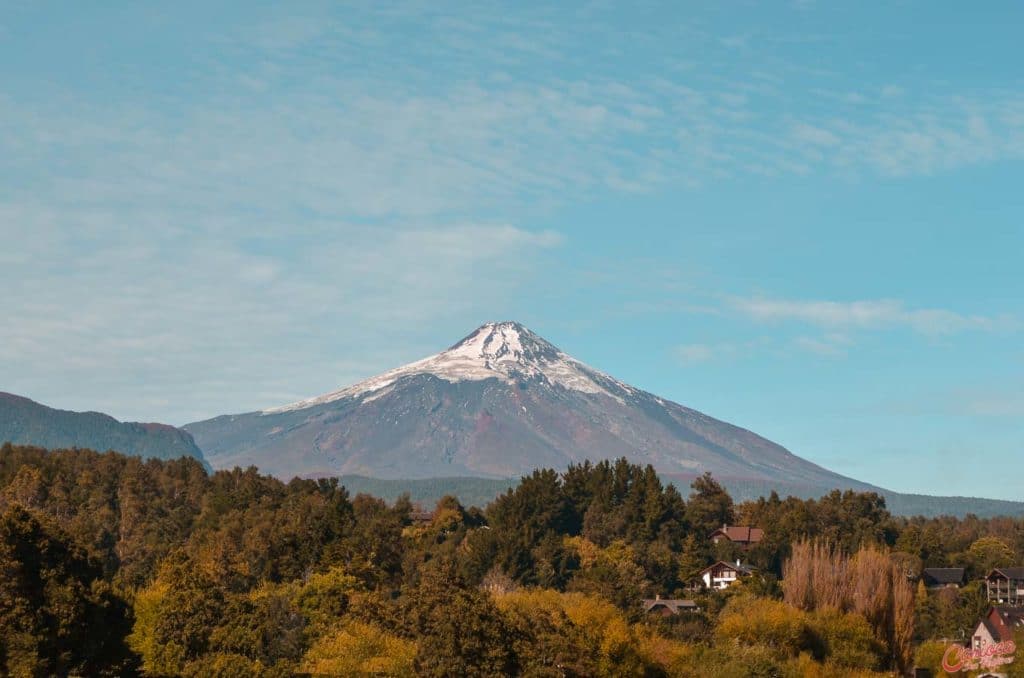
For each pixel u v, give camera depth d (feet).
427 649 395.96
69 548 398.62
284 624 454.40
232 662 397.39
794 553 595.47
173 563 560.20
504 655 395.14
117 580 574.97
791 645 519.19
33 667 351.25
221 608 421.59
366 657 414.21
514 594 497.05
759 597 654.94
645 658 446.19
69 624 375.25
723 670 467.93
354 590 515.09
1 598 367.66
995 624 651.25
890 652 556.92
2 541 373.40
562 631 420.36
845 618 546.67
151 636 425.69
